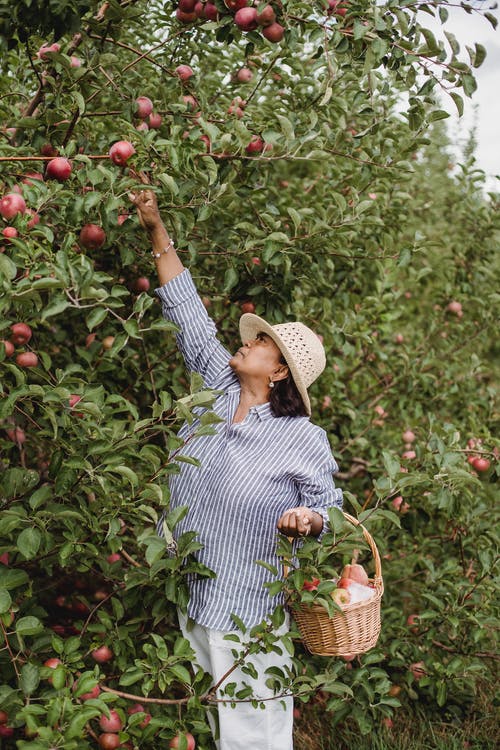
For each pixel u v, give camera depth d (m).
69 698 1.62
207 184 2.31
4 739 1.97
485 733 2.79
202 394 1.77
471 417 3.42
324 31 2.14
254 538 1.92
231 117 2.72
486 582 2.71
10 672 1.99
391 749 2.65
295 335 2.08
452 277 4.23
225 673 1.95
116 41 2.54
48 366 2.03
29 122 2.20
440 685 2.67
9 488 2.03
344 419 3.72
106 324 2.79
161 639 1.94
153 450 1.87
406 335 4.59
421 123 2.39
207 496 1.96
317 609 1.93
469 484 3.24
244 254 2.73
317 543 1.87
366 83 2.57
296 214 2.50
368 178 2.82
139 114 2.42
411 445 3.77
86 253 2.69
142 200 2.15
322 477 1.97
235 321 3.33
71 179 2.27
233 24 2.17
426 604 2.88
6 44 2.14
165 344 3.14
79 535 1.93
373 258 3.14
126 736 1.89
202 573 1.90
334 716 2.53
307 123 2.79
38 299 1.79
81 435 1.87
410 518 3.02
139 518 2.05
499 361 5.26
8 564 2.22
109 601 2.83
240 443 1.98
